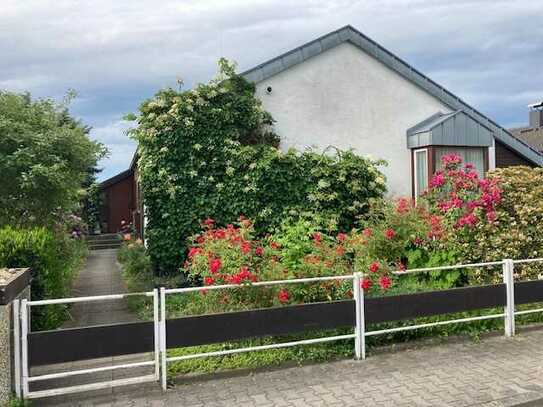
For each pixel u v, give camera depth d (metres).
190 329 5.24
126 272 11.43
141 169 10.19
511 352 6.12
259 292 6.24
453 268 7.02
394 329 6.12
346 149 12.51
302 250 6.90
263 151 10.57
